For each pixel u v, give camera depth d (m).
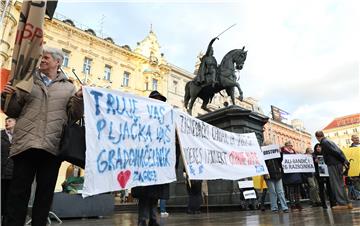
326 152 7.09
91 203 7.71
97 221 6.47
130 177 3.47
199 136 4.93
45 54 2.84
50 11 2.46
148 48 38.00
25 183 2.48
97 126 3.23
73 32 29.58
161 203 7.42
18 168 2.50
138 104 3.83
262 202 8.00
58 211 6.95
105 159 3.22
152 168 3.79
